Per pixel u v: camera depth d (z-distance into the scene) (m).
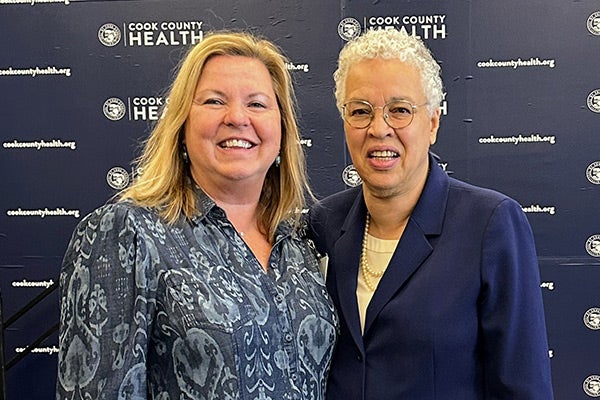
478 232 1.38
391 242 1.48
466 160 2.82
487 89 2.79
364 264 1.49
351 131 1.42
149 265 1.27
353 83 1.41
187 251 1.32
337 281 1.50
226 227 1.40
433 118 1.45
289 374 1.35
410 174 1.42
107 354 1.23
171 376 1.27
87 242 1.30
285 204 1.57
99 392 1.22
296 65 2.83
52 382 2.97
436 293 1.36
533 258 1.40
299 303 1.43
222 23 2.84
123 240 1.27
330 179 2.86
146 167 1.44
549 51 2.76
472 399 1.37
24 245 2.95
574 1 2.74
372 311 1.40
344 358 1.45
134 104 2.88
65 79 2.89
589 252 2.81
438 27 2.78
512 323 1.33
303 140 2.85
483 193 1.44
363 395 1.39
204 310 1.25
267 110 1.45
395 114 1.39
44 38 2.88
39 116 2.91
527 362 1.33
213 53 1.42
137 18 2.86
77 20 2.87
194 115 1.40
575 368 2.84
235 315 1.28
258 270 1.40
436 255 1.39
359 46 1.41
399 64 1.38
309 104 2.84
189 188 1.41
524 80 2.78
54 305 2.96
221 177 1.42
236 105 1.40
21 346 2.95
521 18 2.76
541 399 1.32
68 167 2.92
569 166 2.79
